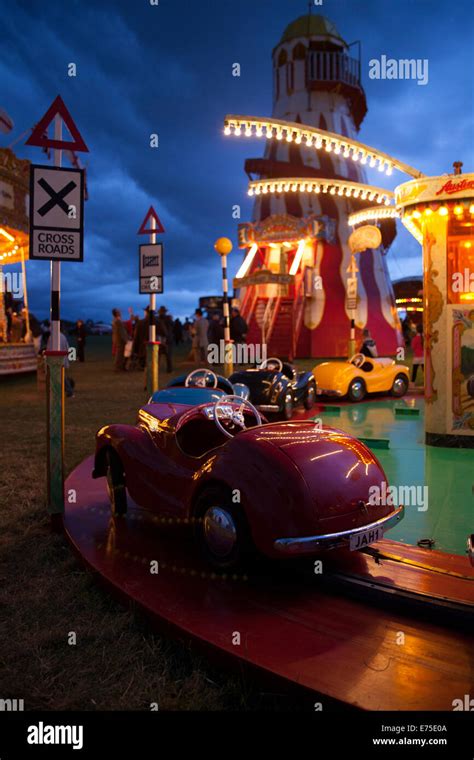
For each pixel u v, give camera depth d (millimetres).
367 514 4027
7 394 16359
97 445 5656
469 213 8648
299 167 34438
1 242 22438
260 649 3166
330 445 4211
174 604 3734
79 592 4199
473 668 2994
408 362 24203
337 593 3879
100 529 5176
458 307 8719
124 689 3117
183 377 8945
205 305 54625
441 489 6574
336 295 31172
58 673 3266
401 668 2990
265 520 3785
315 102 36875
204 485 4293
